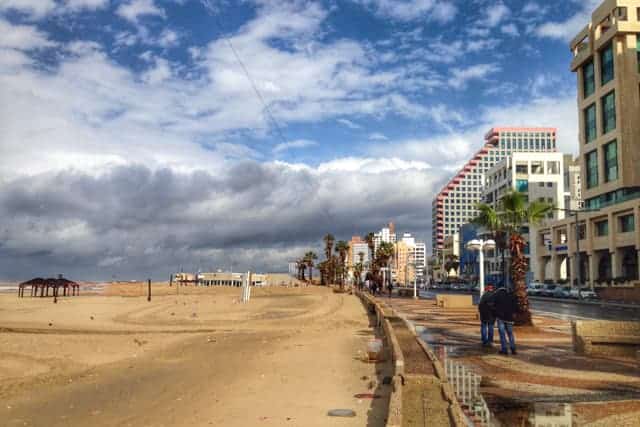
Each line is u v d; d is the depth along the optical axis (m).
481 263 28.44
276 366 13.68
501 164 118.31
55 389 11.55
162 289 98.81
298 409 8.80
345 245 112.00
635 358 13.43
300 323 28.70
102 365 15.13
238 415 8.54
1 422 8.80
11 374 13.67
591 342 14.22
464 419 6.68
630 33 69.62
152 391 11.12
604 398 9.01
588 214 72.12
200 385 11.53
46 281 77.94
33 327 27.81
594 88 76.94
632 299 53.00
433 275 188.25
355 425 7.71
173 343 20.30
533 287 76.06
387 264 93.12
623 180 68.88
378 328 24.11
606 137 73.06
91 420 8.81
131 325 29.27
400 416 6.57
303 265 154.12
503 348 14.18
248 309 41.75
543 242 89.19
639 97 69.94
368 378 11.49
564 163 131.88
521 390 9.69
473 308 35.78
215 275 171.38
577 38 80.38
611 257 69.69
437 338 18.06
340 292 78.56
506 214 21.84
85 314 38.56
